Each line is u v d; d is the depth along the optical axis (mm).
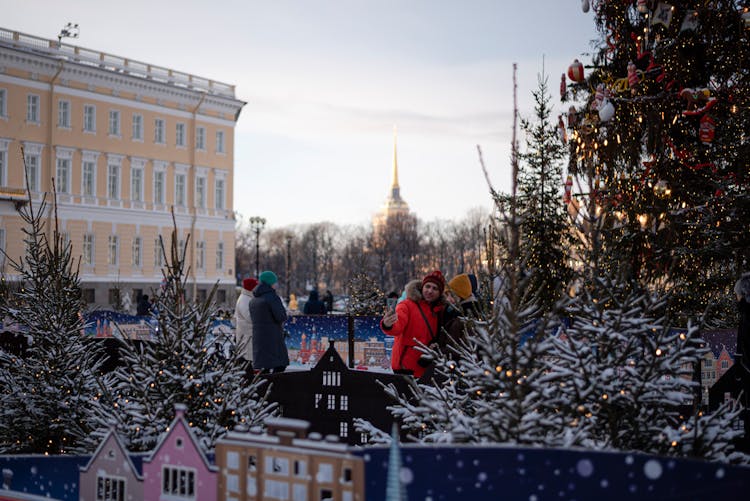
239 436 3709
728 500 3576
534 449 3732
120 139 68812
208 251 76312
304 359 16625
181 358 6082
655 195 11961
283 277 138625
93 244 66438
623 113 12977
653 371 4984
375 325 16359
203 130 76562
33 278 8906
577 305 5465
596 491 3664
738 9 12180
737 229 11555
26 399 8164
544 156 15180
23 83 61469
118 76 68125
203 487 3799
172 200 73500
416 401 7250
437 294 8203
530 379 4586
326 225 149125
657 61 12469
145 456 4461
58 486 4656
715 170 12086
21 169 61188
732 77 12375
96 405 6430
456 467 3789
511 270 4973
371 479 3846
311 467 3498
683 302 11383
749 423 6441
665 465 3594
